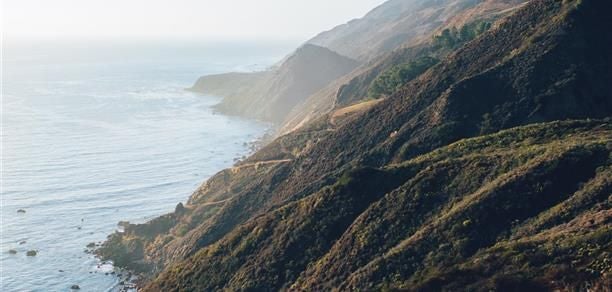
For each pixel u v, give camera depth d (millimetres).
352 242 45344
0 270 76688
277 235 52125
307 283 43844
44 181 115125
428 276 35656
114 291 71625
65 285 73125
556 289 27438
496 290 29281
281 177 78688
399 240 43438
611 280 25906
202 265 54844
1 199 103375
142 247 84125
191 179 121938
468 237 38906
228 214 76062
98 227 93375
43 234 89500
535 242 33094
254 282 47781
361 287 39031
